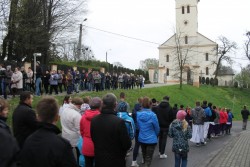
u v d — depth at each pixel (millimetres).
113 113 5898
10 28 33531
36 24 36344
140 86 44375
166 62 87375
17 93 22062
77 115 7938
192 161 12539
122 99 10070
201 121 17094
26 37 35281
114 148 5668
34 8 36344
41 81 24578
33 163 3758
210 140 20266
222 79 96250
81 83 31031
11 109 17703
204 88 64000
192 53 86375
